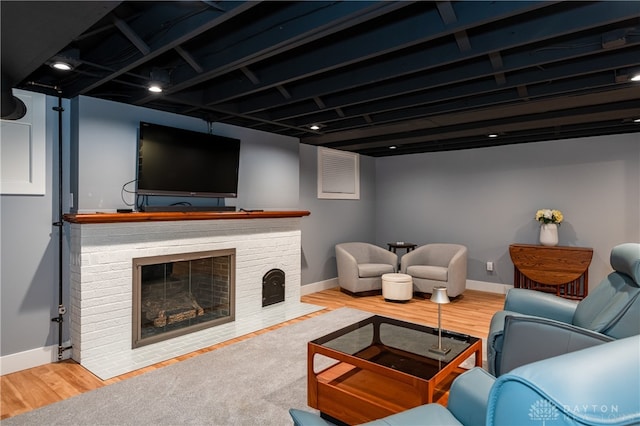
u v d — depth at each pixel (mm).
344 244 5934
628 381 676
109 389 2635
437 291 2537
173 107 3826
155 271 3629
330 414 2252
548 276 4980
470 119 4066
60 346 3152
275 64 2865
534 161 5453
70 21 1736
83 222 2975
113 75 2631
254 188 4574
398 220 6797
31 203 3057
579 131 4746
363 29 2369
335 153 6176
